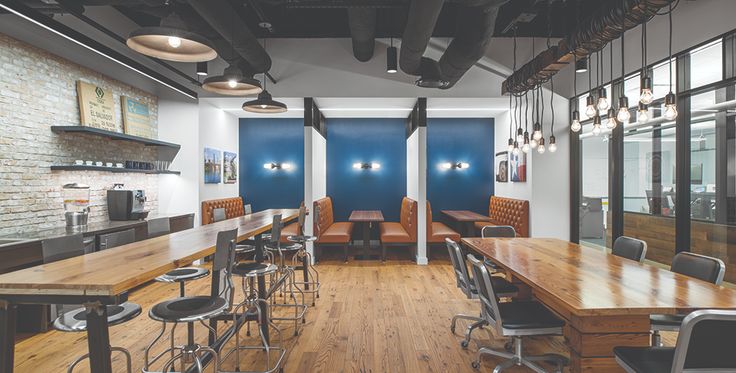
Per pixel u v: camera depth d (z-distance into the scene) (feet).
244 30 14.66
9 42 13.28
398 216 28.09
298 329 12.25
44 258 7.76
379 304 14.75
